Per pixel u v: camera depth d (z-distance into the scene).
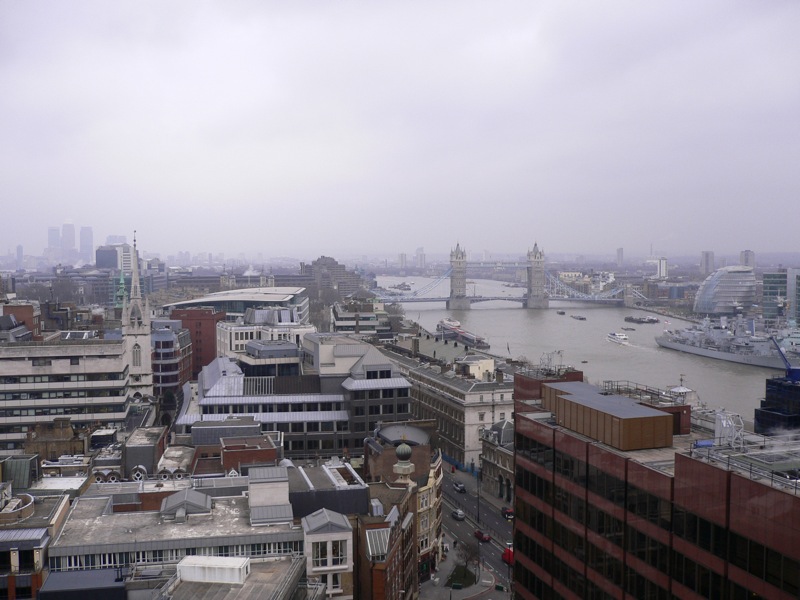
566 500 94.19
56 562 100.62
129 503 118.31
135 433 171.62
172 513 112.06
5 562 98.88
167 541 103.50
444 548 178.88
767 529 64.50
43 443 167.38
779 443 80.19
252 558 99.75
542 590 100.12
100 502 118.19
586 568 89.94
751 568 66.25
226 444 156.75
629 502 82.12
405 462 153.25
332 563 108.75
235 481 127.62
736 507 67.75
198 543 104.50
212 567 86.50
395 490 144.25
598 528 87.62
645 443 87.25
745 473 69.94
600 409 90.94
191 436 179.62
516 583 107.19
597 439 90.69
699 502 71.94
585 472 90.06
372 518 119.69
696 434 99.81
